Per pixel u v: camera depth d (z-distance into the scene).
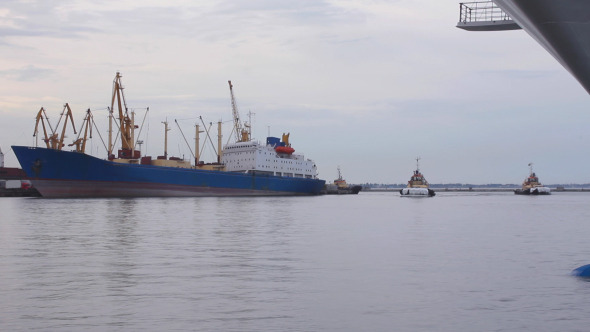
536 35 18.12
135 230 40.88
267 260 25.98
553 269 23.67
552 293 18.83
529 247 31.59
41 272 22.53
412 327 14.80
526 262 25.61
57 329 14.48
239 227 44.47
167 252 28.62
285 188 158.50
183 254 27.91
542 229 44.75
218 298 18.00
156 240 34.28
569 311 16.39
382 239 35.81
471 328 14.70
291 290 19.27
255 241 34.09
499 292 18.98
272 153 158.62
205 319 15.47
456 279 21.33
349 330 14.52
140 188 121.00
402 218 59.25
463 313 16.19
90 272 22.58
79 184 111.88
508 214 70.06
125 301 17.52
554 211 79.31
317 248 30.70
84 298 17.92
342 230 42.56
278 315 15.93
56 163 108.19
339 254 28.17
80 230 40.62
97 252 28.47
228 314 16.02
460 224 50.19
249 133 174.75
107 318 15.53
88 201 97.50
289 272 22.80
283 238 36.06
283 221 52.03
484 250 30.00
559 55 17.95
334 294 18.64
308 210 75.38
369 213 69.94
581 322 15.23
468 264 24.97
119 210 68.06
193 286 19.89
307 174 174.75
